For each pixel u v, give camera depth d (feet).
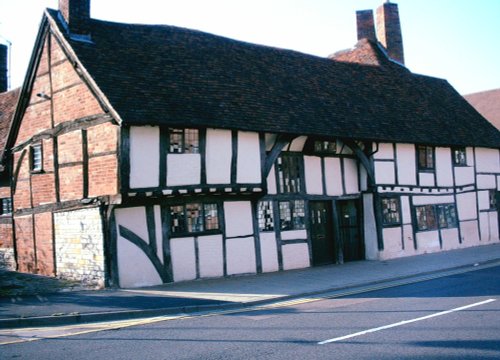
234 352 20.25
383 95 62.59
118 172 36.42
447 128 65.26
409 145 59.57
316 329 23.95
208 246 41.88
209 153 40.93
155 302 31.19
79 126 40.34
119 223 37.60
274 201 47.14
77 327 25.71
